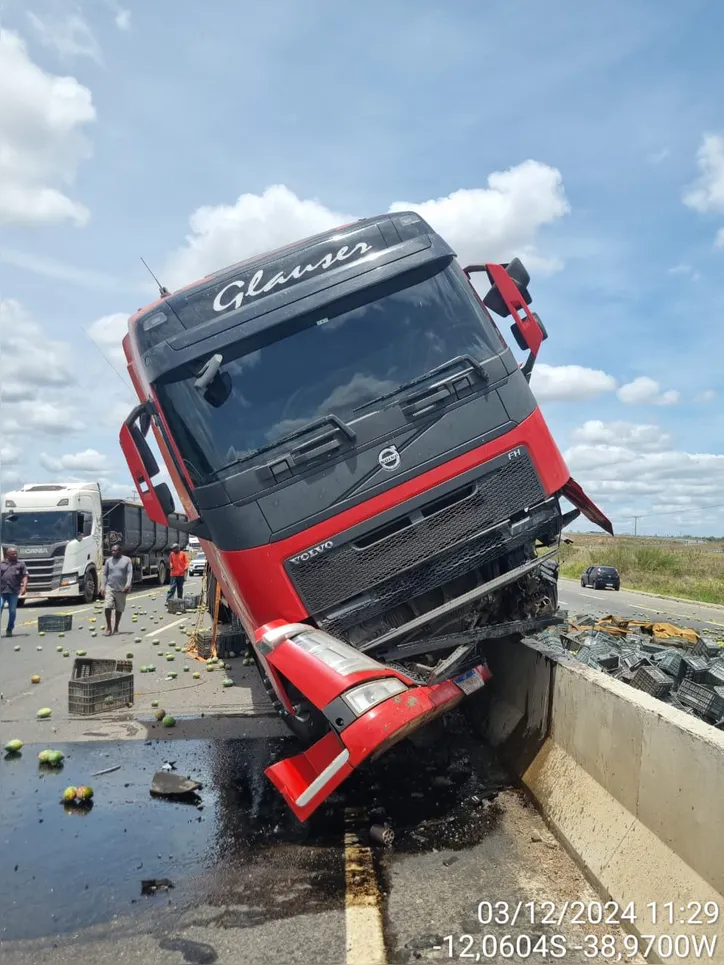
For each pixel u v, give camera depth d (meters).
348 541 5.48
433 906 4.11
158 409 5.86
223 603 13.90
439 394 5.71
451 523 5.63
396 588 5.58
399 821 5.41
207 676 11.50
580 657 8.99
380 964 3.57
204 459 5.60
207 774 6.71
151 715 8.95
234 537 5.46
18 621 20.61
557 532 6.29
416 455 5.62
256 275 6.01
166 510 6.15
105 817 5.65
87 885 4.50
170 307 5.93
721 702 7.09
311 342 5.90
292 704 5.46
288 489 5.48
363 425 5.61
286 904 4.20
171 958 3.68
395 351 5.91
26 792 6.25
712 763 3.42
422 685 5.27
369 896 4.26
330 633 5.48
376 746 4.47
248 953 3.70
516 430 5.84
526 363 6.59
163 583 39.06
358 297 6.04
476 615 6.21
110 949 3.78
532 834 5.02
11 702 9.79
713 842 3.35
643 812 4.05
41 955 3.73
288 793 4.73
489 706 7.44
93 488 27.30
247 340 5.86
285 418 5.68
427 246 6.17
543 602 6.77
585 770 4.95
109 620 16.75
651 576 46.19
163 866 4.76
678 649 11.43
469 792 5.90
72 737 7.99
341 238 6.14
